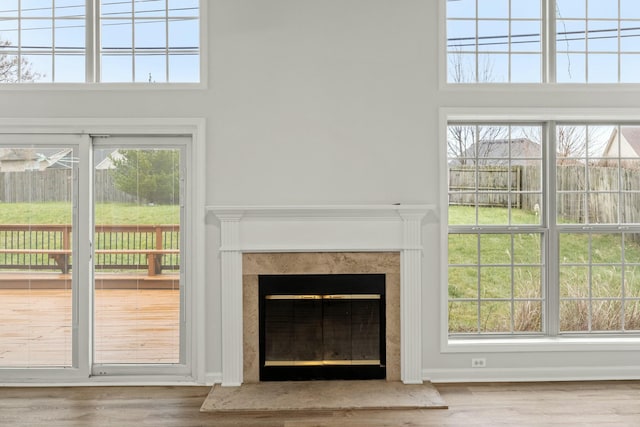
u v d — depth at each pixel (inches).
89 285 149.8
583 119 156.5
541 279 160.4
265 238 146.3
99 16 152.0
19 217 150.6
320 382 147.8
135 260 151.7
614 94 150.9
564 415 125.5
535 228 158.9
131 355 151.8
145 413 127.9
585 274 161.8
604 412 127.3
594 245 162.1
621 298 161.3
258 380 148.4
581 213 162.1
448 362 150.3
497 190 160.4
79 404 133.8
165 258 151.9
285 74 148.3
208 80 147.6
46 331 150.9
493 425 120.0
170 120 146.8
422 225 149.8
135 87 146.9
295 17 148.6
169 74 152.6
